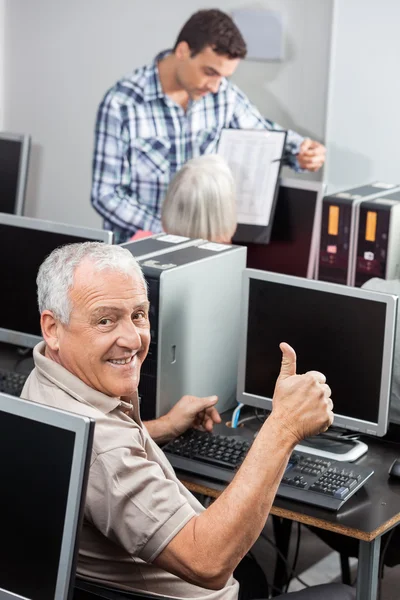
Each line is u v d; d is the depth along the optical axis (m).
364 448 2.61
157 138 4.74
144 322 1.95
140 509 1.75
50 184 5.27
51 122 5.17
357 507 2.30
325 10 4.33
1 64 5.21
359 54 4.28
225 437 2.63
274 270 3.91
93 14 4.90
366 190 3.87
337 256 3.76
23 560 1.62
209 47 4.53
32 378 1.94
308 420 1.79
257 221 3.86
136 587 1.89
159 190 4.79
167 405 2.69
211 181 3.17
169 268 2.62
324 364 2.63
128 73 4.84
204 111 4.67
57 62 5.06
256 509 1.74
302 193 3.82
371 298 2.53
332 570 3.32
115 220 4.80
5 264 3.14
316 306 2.61
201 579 1.75
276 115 4.56
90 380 1.90
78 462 1.55
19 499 1.62
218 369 2.88
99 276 1.87
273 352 2.71
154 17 4.74
